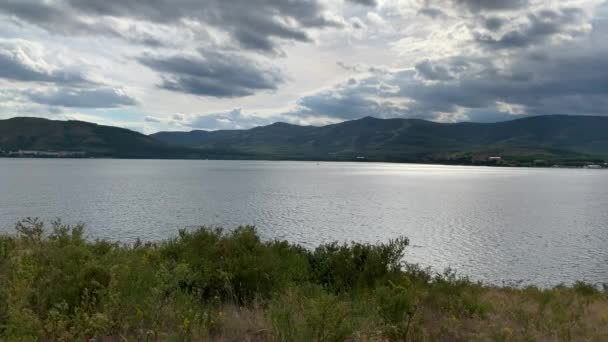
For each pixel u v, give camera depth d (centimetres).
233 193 8631
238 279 827
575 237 4391
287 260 1046
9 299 435
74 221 4366
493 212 6450
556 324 764
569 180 17175
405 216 5778
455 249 3700
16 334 416
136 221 4538
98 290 555
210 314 592
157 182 11375
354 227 4675
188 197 7531
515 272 2988
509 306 985
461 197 8981
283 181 13200
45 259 628
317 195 8731
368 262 1112
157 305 575
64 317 497
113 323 510
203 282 791
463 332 673
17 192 7606
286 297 712
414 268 1256
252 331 576
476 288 1229
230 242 981
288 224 4725
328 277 1087
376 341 547
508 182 15075
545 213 6456
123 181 11362
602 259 3412
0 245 524
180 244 1077
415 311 663
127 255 780
